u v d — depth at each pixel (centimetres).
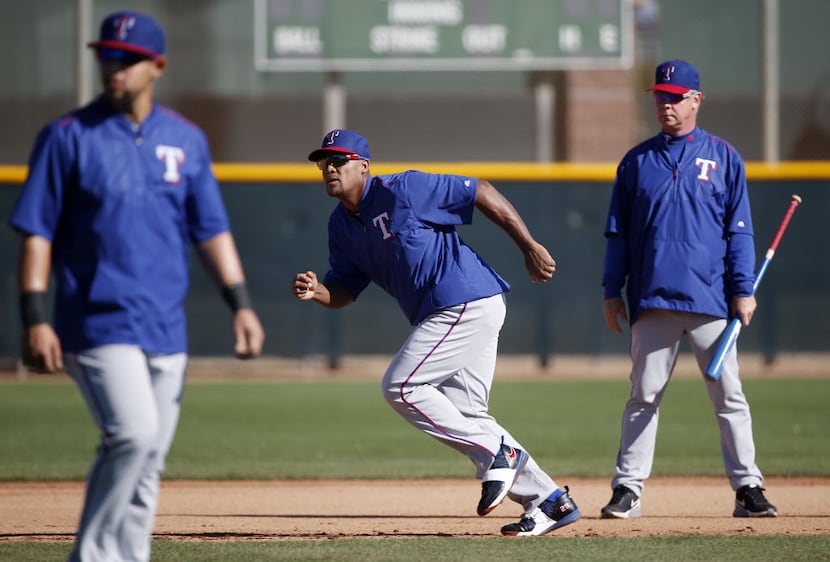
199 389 4784
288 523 2133
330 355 5297
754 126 7350
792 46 7269
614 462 3016
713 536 1891
